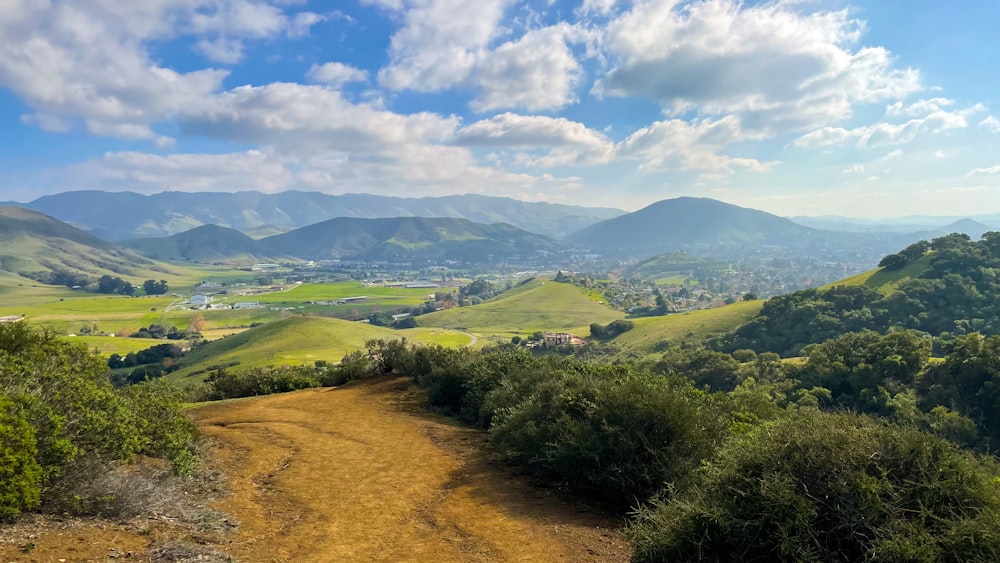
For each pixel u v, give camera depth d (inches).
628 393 340.5
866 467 195.2
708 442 315.0
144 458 319.9
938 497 185.8
